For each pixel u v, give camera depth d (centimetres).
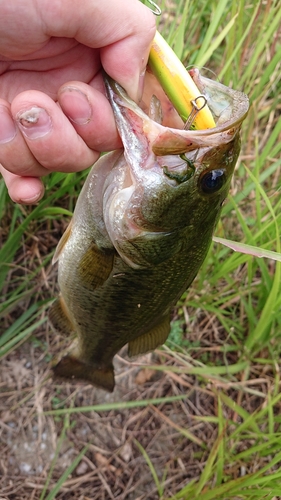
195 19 43
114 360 48
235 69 40
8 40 18
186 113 19
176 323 48
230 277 45
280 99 47
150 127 19
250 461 43
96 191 23
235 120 18
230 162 20
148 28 18
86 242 24
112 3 17
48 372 47
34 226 44
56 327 33
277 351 45
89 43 18
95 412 47
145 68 19
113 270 24
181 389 49
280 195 42
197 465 46
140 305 25
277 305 37
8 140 19
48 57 20
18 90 21
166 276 24
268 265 47
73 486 45
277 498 39
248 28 34
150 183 20
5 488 44
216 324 49
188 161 20
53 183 35
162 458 47
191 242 23
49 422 46
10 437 45
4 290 46
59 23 18
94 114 19
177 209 21
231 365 47
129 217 21
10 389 46
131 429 47
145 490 46
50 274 47
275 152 40
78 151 20
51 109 19
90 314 28
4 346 42
